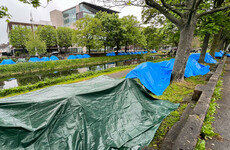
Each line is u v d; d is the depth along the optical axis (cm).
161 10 521
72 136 219
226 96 464
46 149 195
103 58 2797
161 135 283
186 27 589
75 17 4594
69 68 2153
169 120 337
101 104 297
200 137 270
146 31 2545
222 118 327
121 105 330
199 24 955
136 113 333
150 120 327
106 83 383
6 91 769
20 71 1747
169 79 668
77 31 2439
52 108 234
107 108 300
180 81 674
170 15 604
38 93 309
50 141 204
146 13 1180
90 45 2566
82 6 4156
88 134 235
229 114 344
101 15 2791
